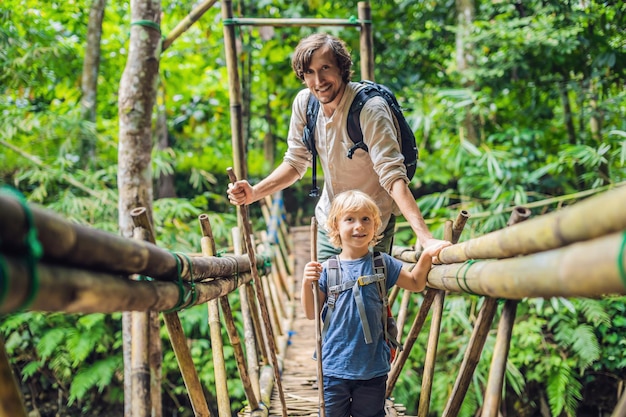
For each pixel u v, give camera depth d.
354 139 2.16
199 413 1.85
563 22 5.52
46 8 6.71
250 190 2.14
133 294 1.25
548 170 5.36
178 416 5.65
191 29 7.61
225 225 6.28
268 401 2.71
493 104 6.53
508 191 5.11
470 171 5.59
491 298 1.69
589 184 5.62
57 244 0.94
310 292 2.01
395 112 2.16
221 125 8.36
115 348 5.39
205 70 8.12
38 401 5.52
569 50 5.30
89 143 6.07
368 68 3.72
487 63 5.95
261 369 3.16
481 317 1.72
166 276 1.52
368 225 2.01
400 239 5.76
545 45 5.44
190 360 1.78
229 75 3.62
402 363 2.46
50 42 6.05
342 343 2.00
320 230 2.40
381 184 2.09
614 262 0.80
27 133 5.67
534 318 4.84
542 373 4.87
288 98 7.42
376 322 2.01
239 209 2.14
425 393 2.24
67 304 0.98
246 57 7.21
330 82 2.09
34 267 0.86
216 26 7.47
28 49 5.70
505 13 6.17
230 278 2.38
